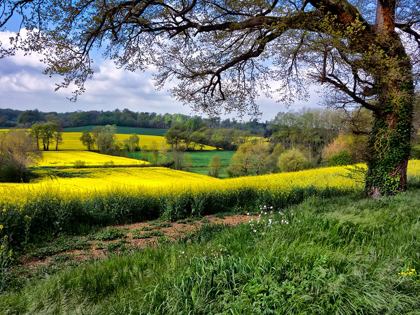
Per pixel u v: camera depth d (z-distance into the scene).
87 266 4.74
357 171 10.80
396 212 5.89
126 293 3.41
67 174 42.66
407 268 3.23
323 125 67.31
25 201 8.45
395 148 9.52
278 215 6.58
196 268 3.60
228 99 10.94
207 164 69.94
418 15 9.12
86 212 10.09
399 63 8.61
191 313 2.90
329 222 5.05
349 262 3.43
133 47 9.06
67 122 109.56
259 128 101.62
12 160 39.06
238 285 3.25
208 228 8.16
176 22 8.90
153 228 9.88
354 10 8.10
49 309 3.07
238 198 13.58
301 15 7.30
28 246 7.20
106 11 7.26
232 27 8.32
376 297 2.76
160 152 66.06
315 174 22.62
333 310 2.73
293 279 3.10
